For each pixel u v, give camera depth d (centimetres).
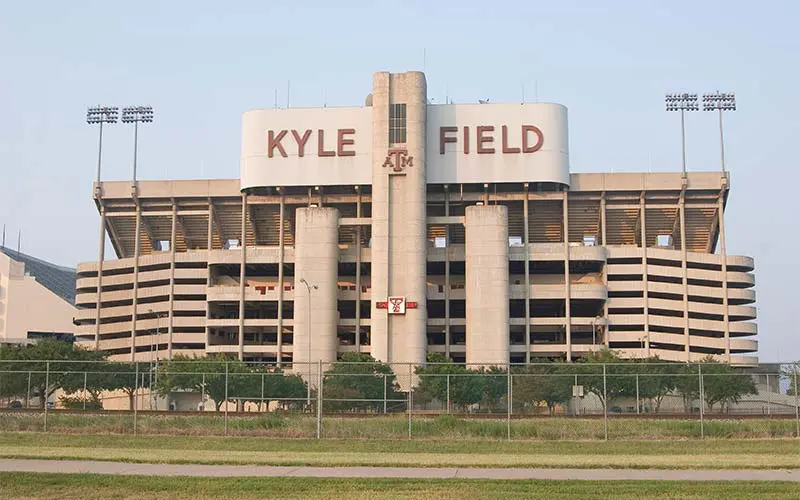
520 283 13750
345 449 4103
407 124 13088
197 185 14175
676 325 13512
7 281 16075
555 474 3120
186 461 3428
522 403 6862
